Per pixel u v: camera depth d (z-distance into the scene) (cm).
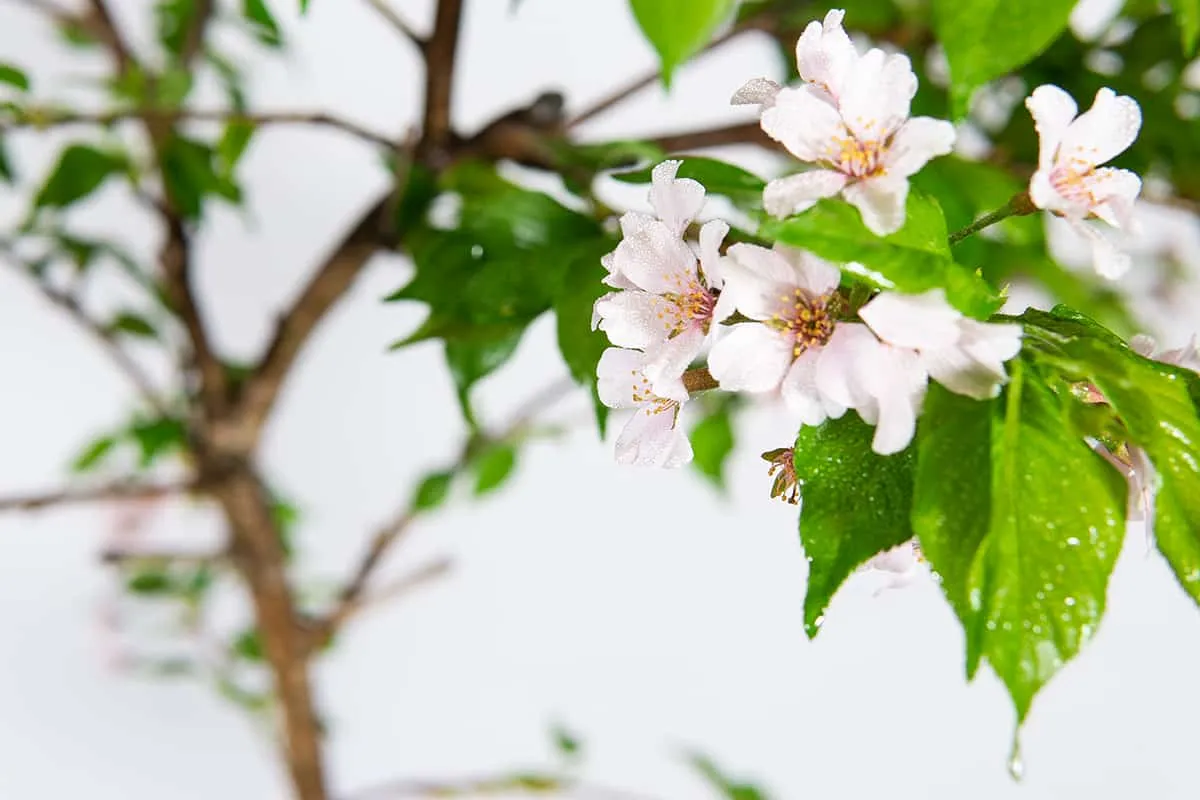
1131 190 69
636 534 187
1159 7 99
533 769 180
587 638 188
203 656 172
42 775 176
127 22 154
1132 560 182
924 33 101
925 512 67
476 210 81
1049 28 72
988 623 67
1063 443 67
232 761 183
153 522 165
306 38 167
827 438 69
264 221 173
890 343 66
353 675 183
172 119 92
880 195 67
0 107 87
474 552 185
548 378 178
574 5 168
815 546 68
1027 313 69
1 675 174
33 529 173
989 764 188
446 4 86
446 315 80
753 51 167
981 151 103
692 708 188
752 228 77
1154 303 151
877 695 188
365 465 181
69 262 121
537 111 91
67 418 175
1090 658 185
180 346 118
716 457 133
